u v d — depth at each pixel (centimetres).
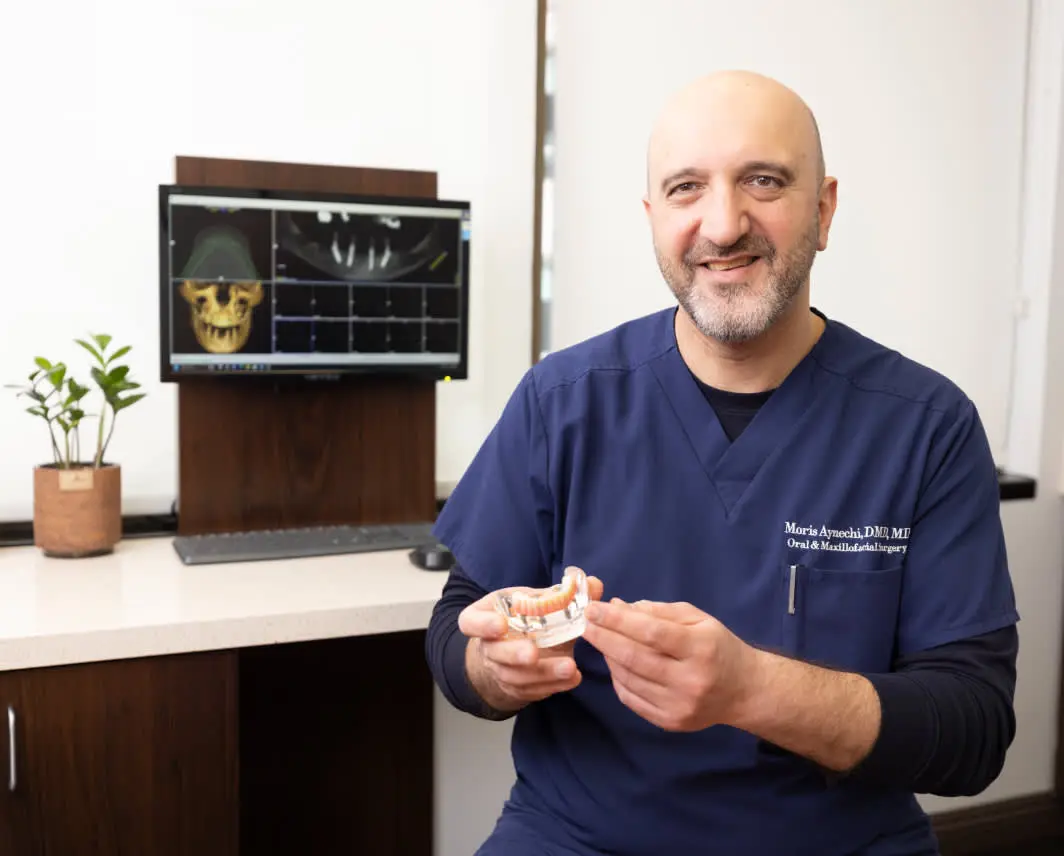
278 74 188
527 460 127
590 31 209
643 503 121
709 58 220
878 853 113
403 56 195
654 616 97
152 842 142
